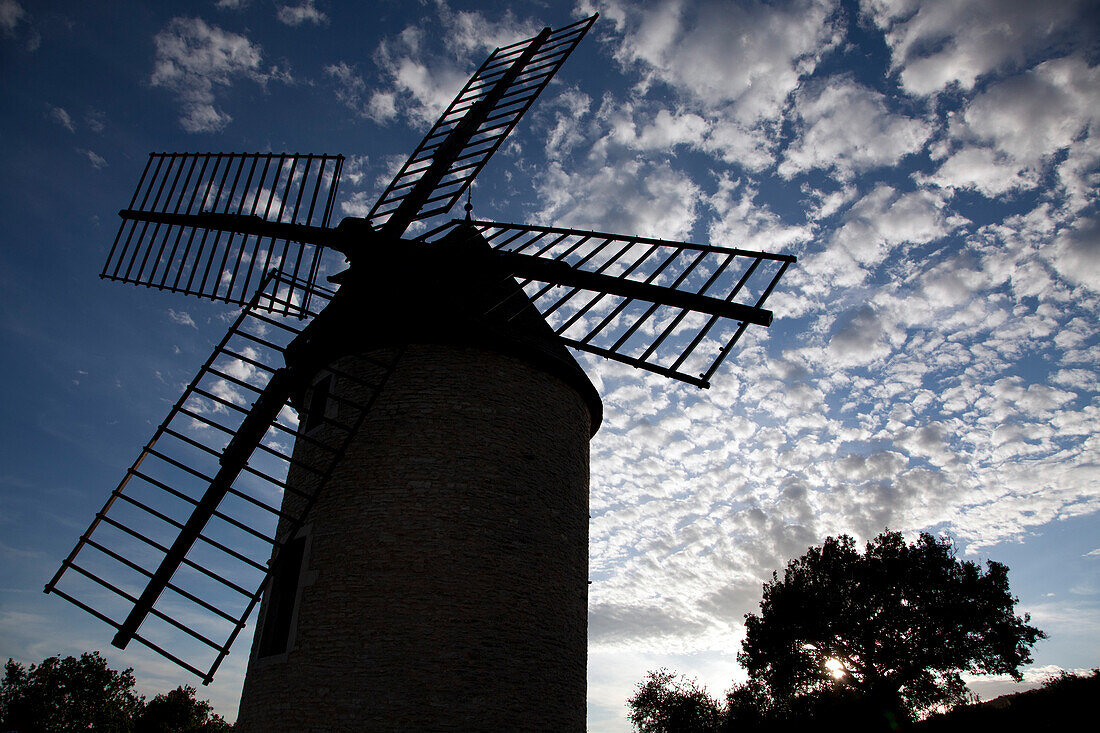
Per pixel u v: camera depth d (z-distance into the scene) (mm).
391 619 9625
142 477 9094
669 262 10578
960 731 21719
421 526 10305
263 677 10031
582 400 13445
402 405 11312
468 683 9422
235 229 12219
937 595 34281
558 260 11273
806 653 35500
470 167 13250
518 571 10555
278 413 11398
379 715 9000
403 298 11422
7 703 51469
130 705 55906
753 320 8898
